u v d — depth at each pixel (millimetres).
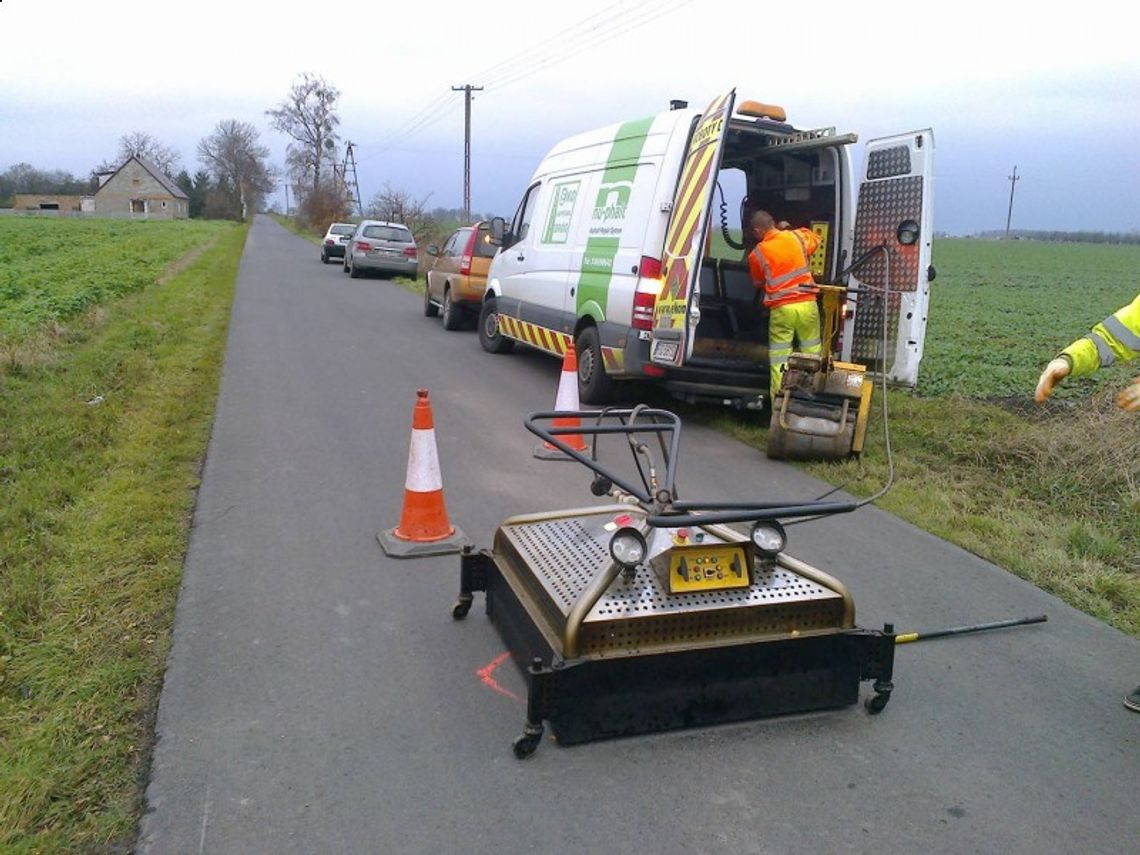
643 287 7934
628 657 3143
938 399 9109
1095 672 3922
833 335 8344
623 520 3662
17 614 3910
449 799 2902
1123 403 3619
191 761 3033
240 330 13414
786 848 2748
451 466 6645
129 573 4438
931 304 23094
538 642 3373
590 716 3166
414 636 3980
